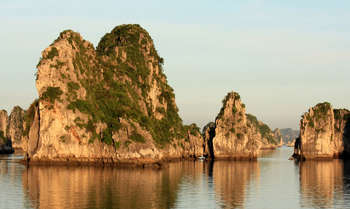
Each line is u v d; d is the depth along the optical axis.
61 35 145.88
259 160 197.75
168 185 90.56
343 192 85.44
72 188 82.25
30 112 139.38
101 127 133.38
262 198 77.81
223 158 199.75
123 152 128.75
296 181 103.94
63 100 130.88
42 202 68.88
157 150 133.00
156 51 196.62
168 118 196.12
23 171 109.88
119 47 175.12
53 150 127.94
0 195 74.62
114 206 66.62
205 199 75.44
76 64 140.38
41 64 132.62
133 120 136.38
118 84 152.88
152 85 181.62
